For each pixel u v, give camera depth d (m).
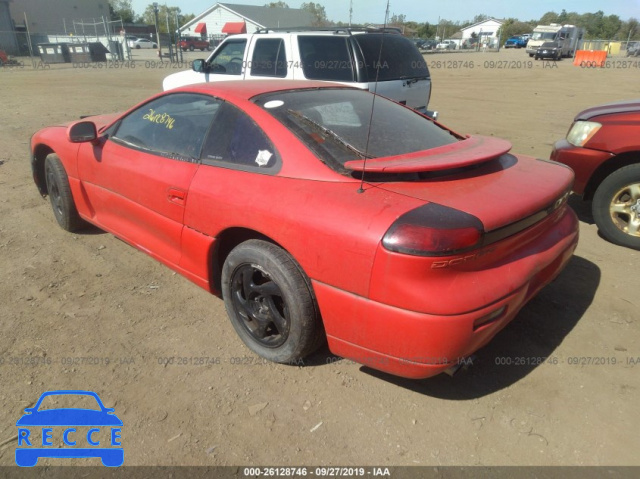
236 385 2.66
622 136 4.29
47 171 4.52
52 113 11.42
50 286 3.64
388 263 2.12
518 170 2.80
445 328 2.09
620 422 2.43
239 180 2.75
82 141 3.69
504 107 13.45
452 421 2.43
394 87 6.69
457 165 2.45
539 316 3.29
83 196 4.13
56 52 31.78
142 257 4.14
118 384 2.66
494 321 2.24
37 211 5.12
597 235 4.69
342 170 2.50
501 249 2.29
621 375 2.74
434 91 17.17
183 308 3.38
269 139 2.74
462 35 85.81
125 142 3.64
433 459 2.23
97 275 3.82
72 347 2.95
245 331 2.91
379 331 2.23
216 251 3.01
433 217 2.12
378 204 2.26
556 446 2.29
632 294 3.56
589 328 3.16
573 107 13.44
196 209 2.96
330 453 2.25
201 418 2.44
